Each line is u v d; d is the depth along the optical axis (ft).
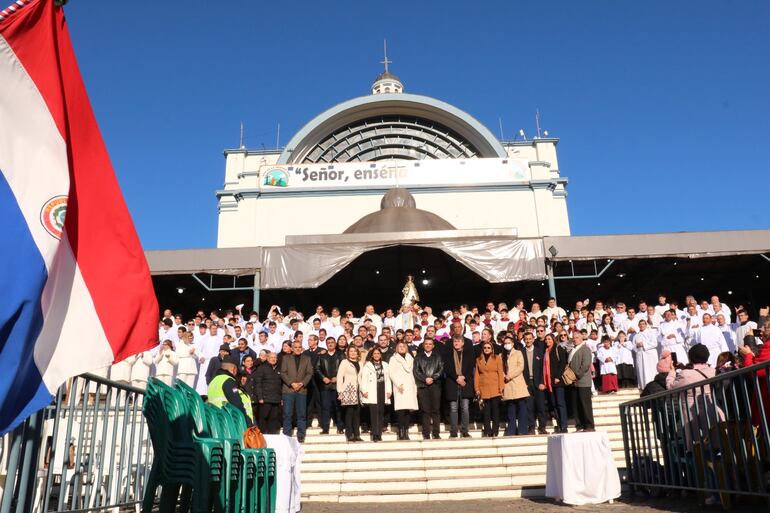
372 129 119.75
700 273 71.31
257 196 101.30
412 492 30.66
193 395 17.12
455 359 37.73
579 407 36.94
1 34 12.27
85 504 16.87
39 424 14.23
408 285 61.98
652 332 46.91
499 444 35.09
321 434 38.04
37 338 11.70
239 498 17.29
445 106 115.65
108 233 13.34
